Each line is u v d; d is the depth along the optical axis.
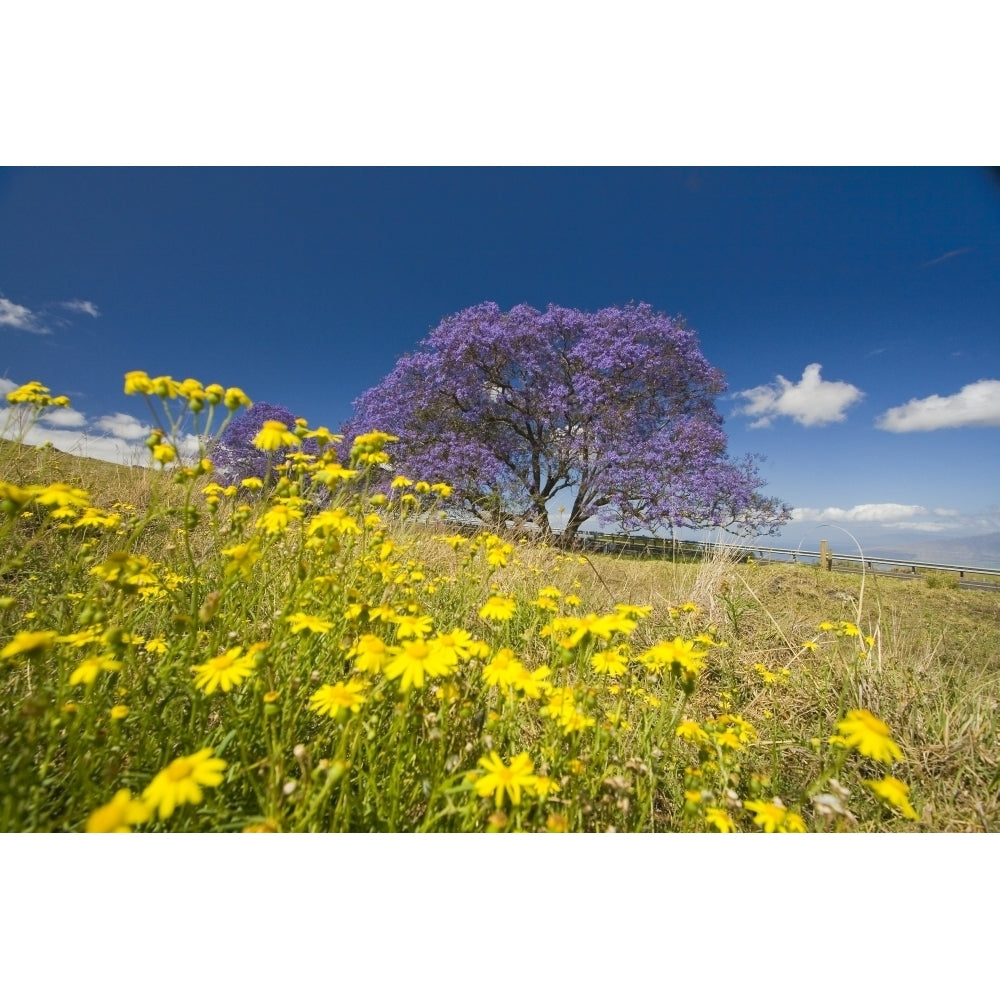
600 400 14.22
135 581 1.30
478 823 1.09
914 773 1.83
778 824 1.08
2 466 2.55
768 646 3.15
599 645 1.79
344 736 1.00
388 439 1.72
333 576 1.57
